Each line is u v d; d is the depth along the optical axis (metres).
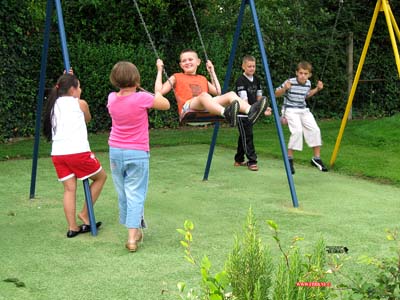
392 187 6.41
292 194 5.46
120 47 10.79
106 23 10.85
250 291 2.18
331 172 7.30
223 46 11.98
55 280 3.58
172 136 10.49
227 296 2.12
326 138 10.06
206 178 6.76
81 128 4.53
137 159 4.20
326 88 13.12
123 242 4.39
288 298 2.11
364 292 2.35
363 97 13.71
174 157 8.38
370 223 4.89
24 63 9.95
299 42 12.59
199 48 11.62
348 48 13.15
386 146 9.10
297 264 2.22
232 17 12.02
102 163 7.91
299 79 7.20
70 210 4.51
